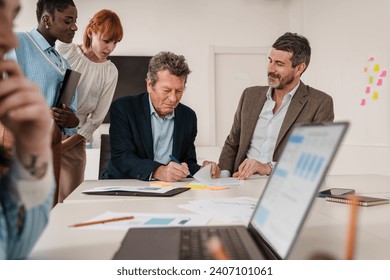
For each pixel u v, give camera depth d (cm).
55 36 207
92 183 168
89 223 89
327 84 416
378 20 334
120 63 450
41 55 201
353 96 369
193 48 470
